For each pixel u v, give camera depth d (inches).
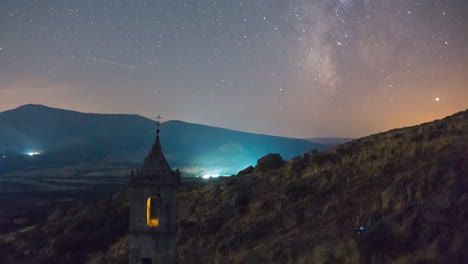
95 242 1019.3
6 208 2332.7
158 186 554.6
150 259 549.0
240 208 849.5
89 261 918.4
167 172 566.6
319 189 789.9
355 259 514.6
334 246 573.3
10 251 1087.6
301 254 592.7
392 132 1023.0
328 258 540.4
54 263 968.9
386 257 503.5
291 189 824.3
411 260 474.3
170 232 549.3
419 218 550.0
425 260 463.5
